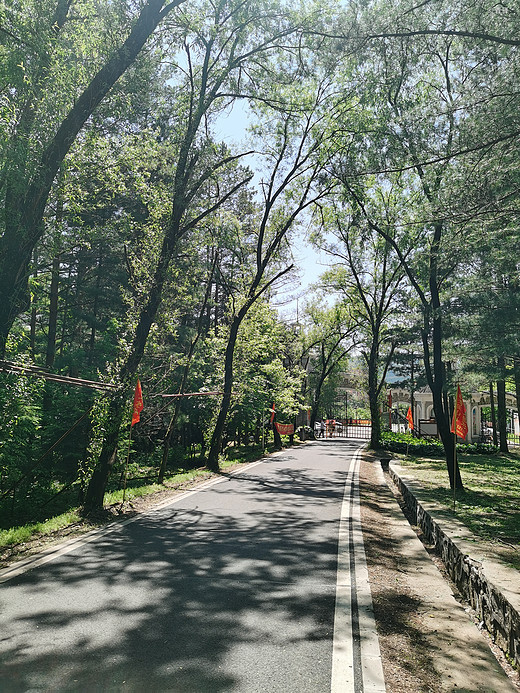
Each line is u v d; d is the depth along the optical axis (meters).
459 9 8.26
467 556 6.60
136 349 12.62
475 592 6.02
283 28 14.51
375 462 25.19
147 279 14.25
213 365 26.03
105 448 11.41
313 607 5.50
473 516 10.09
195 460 26.25
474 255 11.13
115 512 10.91
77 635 4.61
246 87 16.64
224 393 20.89
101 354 22.86
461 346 15.23
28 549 7.79
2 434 9.76
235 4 14.81
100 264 26.36
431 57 10.33
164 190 14.16
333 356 53.84
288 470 20.50
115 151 12.96
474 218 8.66
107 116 11.95
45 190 9.55
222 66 16.45
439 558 8.56
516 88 7.90
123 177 13.33
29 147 8.72
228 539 8.60
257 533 9.12
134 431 17.27
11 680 3.77
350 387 73.25
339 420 69.50
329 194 21.75
